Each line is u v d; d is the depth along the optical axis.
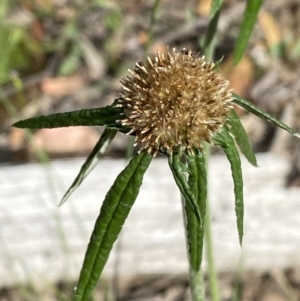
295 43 0.25
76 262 0.18
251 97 0.23
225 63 0.24
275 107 0.23
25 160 0.22
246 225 0.18
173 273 0.19
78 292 0.09
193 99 0.08
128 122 0.08
